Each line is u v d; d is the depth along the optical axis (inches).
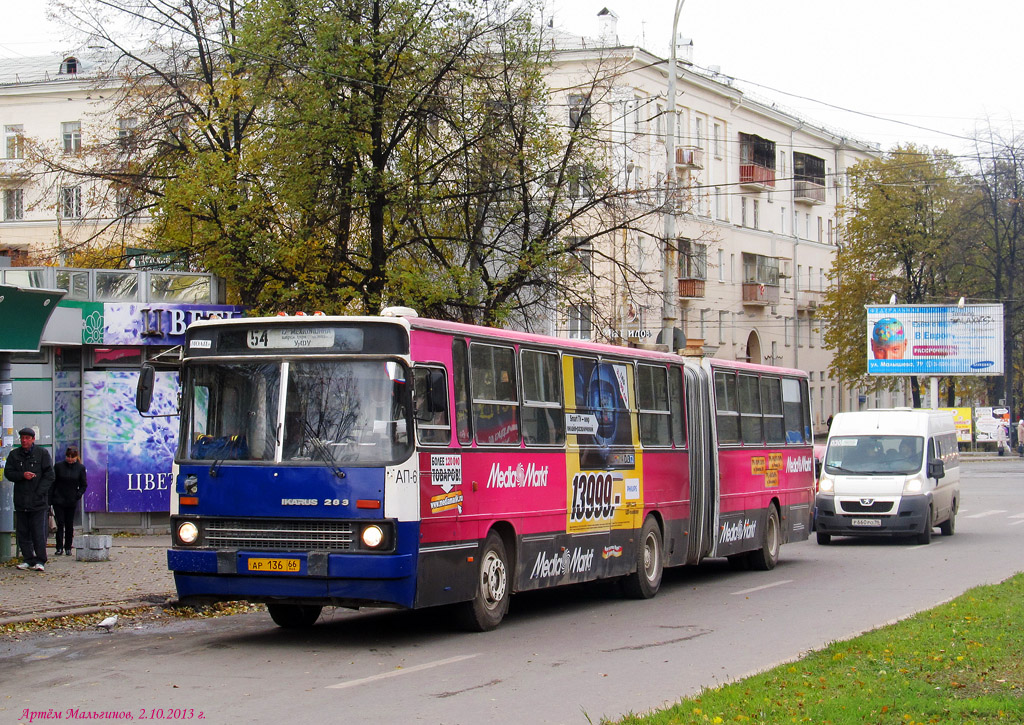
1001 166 2460.6
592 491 604.1
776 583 726.5
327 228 1034.1
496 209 1106.1
